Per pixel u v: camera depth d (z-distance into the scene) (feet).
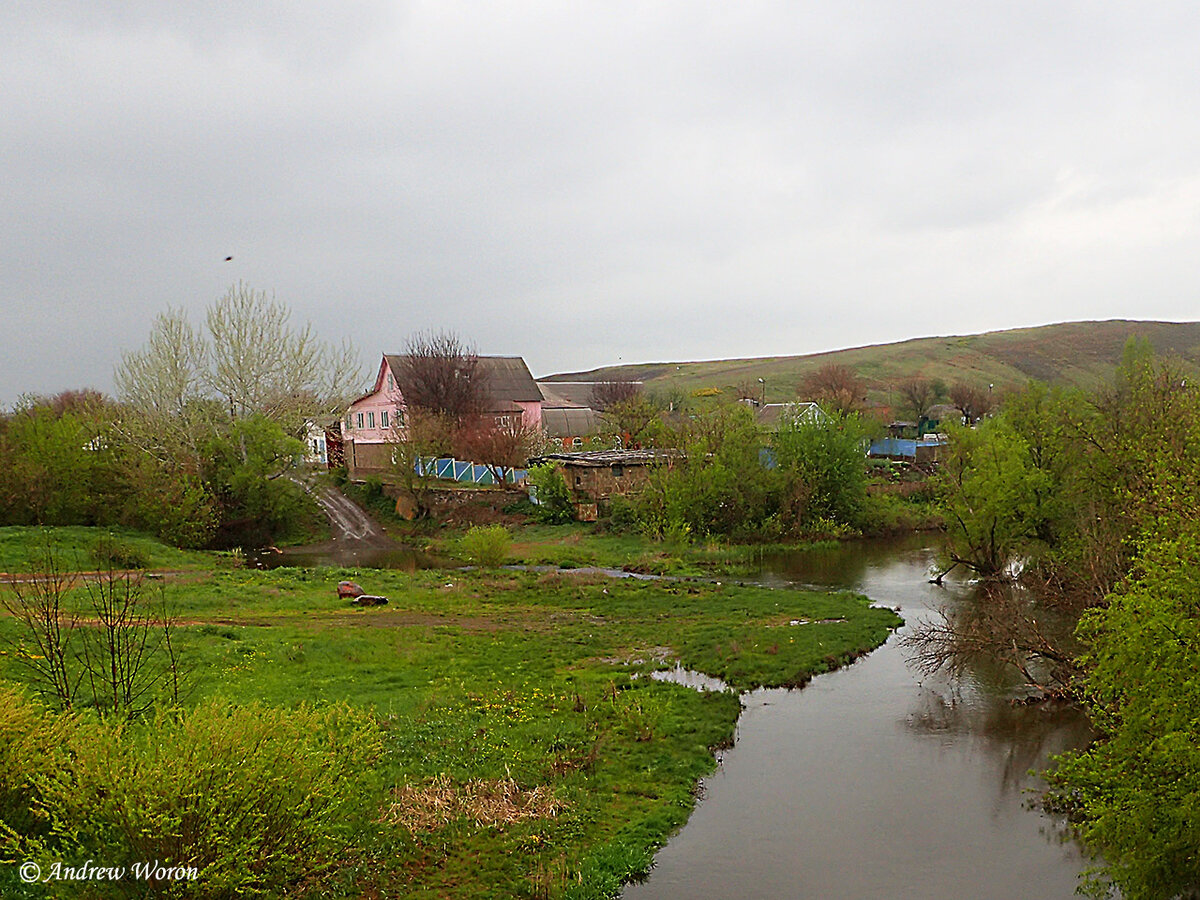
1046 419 107.34
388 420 236.02
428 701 58.54
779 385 447.01
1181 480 46.14
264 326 171.32
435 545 149.59
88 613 73.36
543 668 70.08
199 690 56.44
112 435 154.71
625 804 45.83
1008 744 55.16
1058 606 67.56
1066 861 40.83
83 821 26.89
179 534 140.67
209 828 26.17
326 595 99.81
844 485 154.71
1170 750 30.81
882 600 100.83
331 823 32.32
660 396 378.73
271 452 156.87
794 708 62.69
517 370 265.34
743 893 38.01
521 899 36.11
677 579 115.96
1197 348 449.89
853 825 44.39
